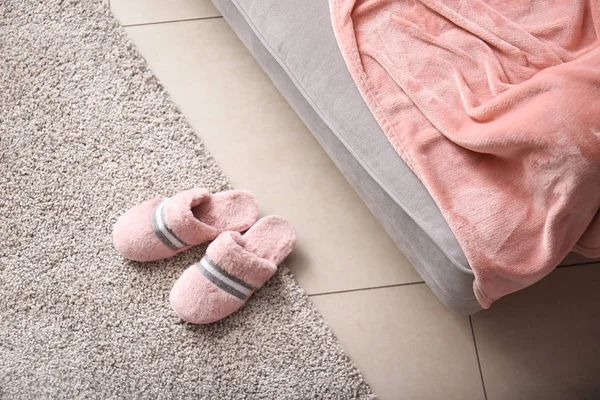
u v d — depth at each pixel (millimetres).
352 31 1061
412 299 1374
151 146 1434
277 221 1354
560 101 899
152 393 1294
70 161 1421
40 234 1376
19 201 1395
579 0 1041
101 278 1354
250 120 1479
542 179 924
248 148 1460
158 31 1542
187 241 1313
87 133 1441
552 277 1381
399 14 1078
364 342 1343
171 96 1490
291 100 1247
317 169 1452
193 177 1418
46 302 1340
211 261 1271
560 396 1308
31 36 1510
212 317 1290
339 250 1398
